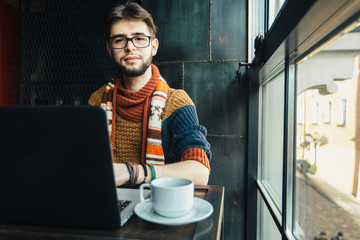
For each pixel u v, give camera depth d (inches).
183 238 17.4
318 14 23.6
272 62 47.7
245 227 85.6
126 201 24.1
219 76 86.3
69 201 18.1
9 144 17.2
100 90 58.9
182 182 21.4
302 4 24.5
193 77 87.7
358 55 23.5
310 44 33.6
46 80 106.4
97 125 16.1
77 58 105.5
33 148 17.1
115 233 18.3
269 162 73.1
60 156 17.0
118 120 52.7
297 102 44.3
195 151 37.3
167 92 52.6
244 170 85.3
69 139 16.6
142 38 47.7
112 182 17.1
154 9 89.7
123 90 52.4
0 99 102.0
